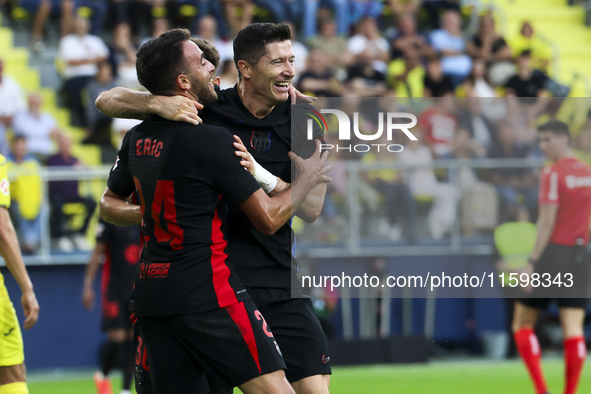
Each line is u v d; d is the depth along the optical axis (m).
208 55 10.82
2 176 12.80
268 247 10.54
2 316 12.51
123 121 31.77
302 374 10.55
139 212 10.14
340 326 24.69
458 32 37.94
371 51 36.00
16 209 26.66
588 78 43.56
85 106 32.91
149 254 9.20
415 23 39.69
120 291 20.86
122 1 35.72
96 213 27.52
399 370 24.77
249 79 10.48
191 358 9.19
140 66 9.35
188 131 9.01
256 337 8.88
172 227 8.93
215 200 9.07
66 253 27.12
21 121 30.28
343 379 23.02
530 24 41.22
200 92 9.51
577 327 18.02
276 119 10.75
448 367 25.48
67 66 33.03
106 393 20.62
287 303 10.63
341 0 37.94
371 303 24.17
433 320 26.08
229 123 10.61
